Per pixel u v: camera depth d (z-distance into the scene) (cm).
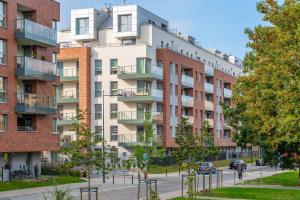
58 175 4578
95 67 6825
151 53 6844
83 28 7138
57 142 4775
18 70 4247
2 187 3544
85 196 3106
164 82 6981
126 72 6669
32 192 3353
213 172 5388
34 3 4462
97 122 6775
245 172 5994
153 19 7462
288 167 4044
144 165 2455
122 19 6962
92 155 2167
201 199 2847
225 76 9600
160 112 6912
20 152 4378
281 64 2630
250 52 3659
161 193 3375
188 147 2952
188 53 8212
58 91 6900
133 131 6662
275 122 2995
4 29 4144
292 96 2478
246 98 3416
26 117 4512
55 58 4888
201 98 8356
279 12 3192
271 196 3044
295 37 2644
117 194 3297
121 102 6725
